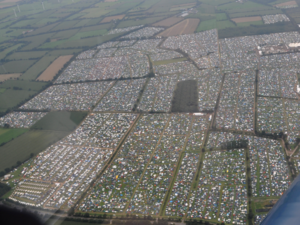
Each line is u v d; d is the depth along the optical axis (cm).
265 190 19212
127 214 19162
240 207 18312
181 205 19275
